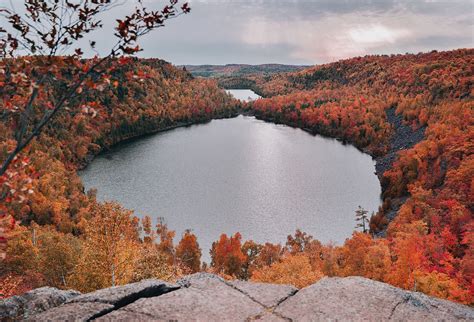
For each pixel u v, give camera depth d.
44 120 5.92
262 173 128.62
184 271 47.00
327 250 54.94
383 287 7.22
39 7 5.80
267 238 81.62
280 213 94.75
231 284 7.76
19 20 5.77
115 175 127.81
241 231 84.62
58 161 119.12
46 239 42.34
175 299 7.04
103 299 7.00
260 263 62.34
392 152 151.12
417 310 6.52
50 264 30.73
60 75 5.91
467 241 50.69
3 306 7.03
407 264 43.56
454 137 108.00
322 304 6.74
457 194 76.19
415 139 152.25
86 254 19.50
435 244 50.44
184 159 148.75
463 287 38.34
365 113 198.00
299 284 35.44
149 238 70.69
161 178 123.56
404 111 182.75
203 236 82.00
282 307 6.82
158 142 185.00
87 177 125.75
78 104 6.02
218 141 185.88
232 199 103.94
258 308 6.83
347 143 180.62
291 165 139.38
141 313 6.57
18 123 5.87
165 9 5.84
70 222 79.00
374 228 83.31
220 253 62.38
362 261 47.72
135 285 7.45
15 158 5.92
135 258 20.62
